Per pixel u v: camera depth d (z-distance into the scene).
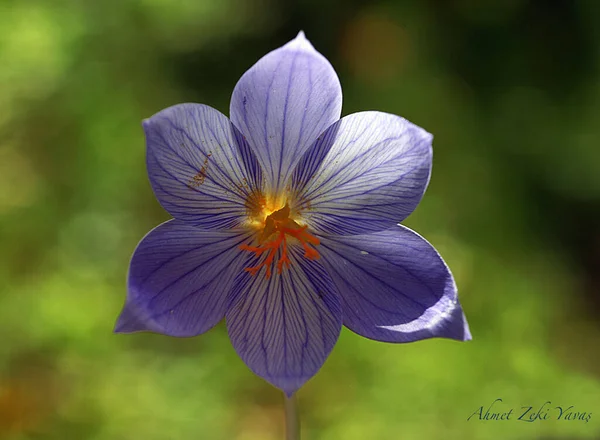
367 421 0.47
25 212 0.55
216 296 0.37
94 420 0.47
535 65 0.70
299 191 0.37
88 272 0.53
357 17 0.72
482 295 0.55
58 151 0.59
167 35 0.69
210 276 0.37
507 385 0.49
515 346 0.52
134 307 0.35
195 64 0.70
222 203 0.37
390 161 0.36
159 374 0.49
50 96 0.59
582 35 0.69
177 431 0.47
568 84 0.69
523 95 0.68
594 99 0.67
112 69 0.64
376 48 0.71
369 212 0.37
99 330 0.50
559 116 0.67
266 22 0.74
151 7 0.67
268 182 0.37
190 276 0.36
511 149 0.65
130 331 0.35
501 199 0.62
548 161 0.65
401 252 0.37
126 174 0.59
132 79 0.65
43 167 0.58
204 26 0.71
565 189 0.64
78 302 0.51
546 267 0.58
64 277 0.53
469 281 0.56
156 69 0.67
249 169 0.37
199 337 0.52
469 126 0.66
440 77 0.68
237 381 0.49
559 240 0.62
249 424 0.48
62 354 0.49
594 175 0.64
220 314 0.37
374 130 0.36
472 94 0.68
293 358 0.37
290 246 0.38
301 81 0.36
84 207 0.56
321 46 0.73
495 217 0.60
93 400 0.48
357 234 0.37
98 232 0.55
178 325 0.36
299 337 0.37
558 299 0.57
